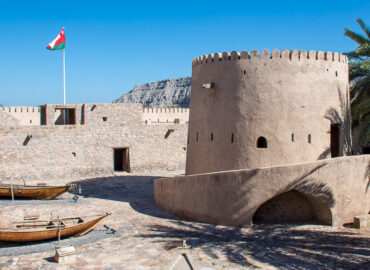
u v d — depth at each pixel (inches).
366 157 573.0
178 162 1225.4
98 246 457.7
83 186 904.3
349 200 558.3
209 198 566.3
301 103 623.8
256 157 617.0
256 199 534.0
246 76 634.2
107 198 768.9
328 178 540.7
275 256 421.1
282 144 613.6
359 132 636.1
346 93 682.2
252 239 486.6
